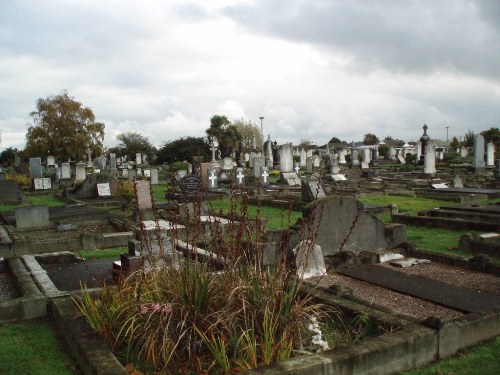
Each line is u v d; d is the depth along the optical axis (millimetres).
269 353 3844
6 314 5602
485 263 7328
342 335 4734
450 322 4340
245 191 7500
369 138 108125
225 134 60781
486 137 59812
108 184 22406
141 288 4605
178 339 3914
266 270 4824
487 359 4203
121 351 4340
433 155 28891
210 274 4586
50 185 29016
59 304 5539
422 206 16203
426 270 7570
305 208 8109
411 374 3951
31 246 10055
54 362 4445
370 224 8641
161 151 60844
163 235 7230
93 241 10531
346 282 7012
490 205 14531
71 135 51625
